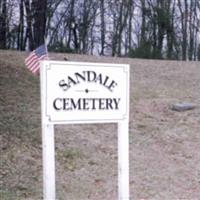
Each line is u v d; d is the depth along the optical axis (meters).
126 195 6.34
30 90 13.06
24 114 11.18
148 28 38.94
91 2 38.91
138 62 19.20
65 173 8.55
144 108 12.86
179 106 12.77
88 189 8.00
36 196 7.49
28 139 9.80
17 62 15.78
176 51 38.81
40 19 29.80
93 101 6.05
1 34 28.47
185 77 17.09
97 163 9.14
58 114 5.81
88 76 6.01
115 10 40.12
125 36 40.59
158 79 16.55
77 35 38.16
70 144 9.95
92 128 11.07
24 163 8.70
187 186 8.45
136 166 9.22
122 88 6.27
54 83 5.80
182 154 10.01
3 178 8.02
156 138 10.83
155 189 8.21
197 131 11.41
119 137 6.30
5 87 12.95
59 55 18.47
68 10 37.88
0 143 9.37
